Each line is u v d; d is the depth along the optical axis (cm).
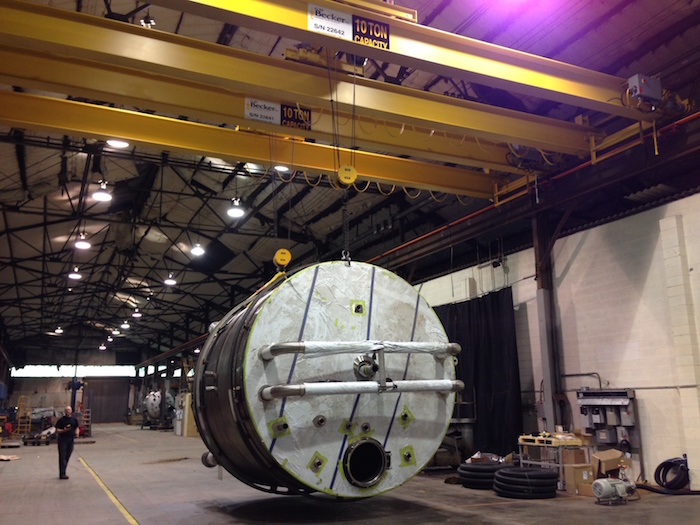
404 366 740
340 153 1268
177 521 762
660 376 1080
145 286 3375
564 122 1131
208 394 774
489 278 1579
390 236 2184
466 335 1580
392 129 1145
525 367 1420
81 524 764
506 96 1355
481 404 1482
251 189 2073
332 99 931
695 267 1036
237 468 817
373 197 1983
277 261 837
